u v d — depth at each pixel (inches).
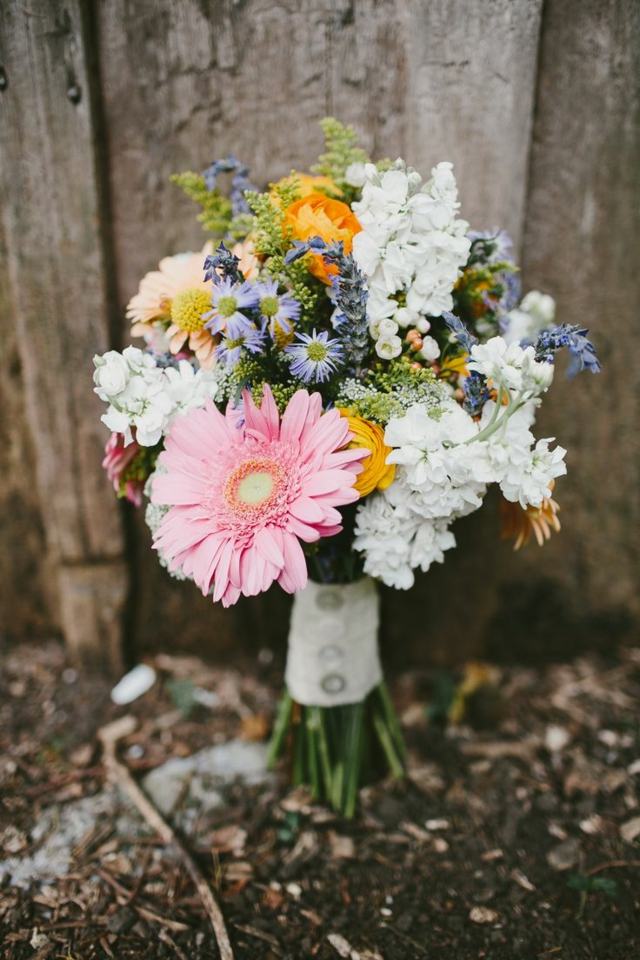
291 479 17.4
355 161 20.0
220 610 28.5
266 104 22.9
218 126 23.2
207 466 17.9
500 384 16.8
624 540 27.6
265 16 22.1
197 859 22.2
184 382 18.0
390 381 18.1
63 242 24.0
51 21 22.0
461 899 21.2
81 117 22.8
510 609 28.4
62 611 29.1
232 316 17.3
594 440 26.5
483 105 22.4
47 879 21.6
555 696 27.6
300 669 22.4
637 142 23.6
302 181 19.7
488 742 25.7
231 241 20.5
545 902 21.1
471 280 19.7
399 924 20.6
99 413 25.7
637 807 23.6
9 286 25.1
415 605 28.1
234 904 21.0
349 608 21.5
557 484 27.0
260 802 23.7
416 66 22.0
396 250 17.4
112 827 23.0
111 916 20.7
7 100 22.6
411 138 22.7
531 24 21.8
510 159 22.9
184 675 28.3
